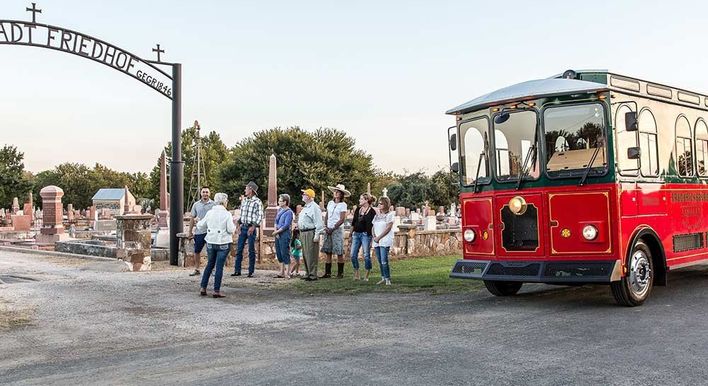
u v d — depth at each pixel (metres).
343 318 9.49
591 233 9.52
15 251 23.06
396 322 9.05
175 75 17.95
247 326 8.95
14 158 67.56
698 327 8.08
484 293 11.91
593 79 10.09
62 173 102.31
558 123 9.89
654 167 10.51
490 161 10.52
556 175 9.84
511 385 5.73
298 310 10.30
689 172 11.53
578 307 9.93
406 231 21.25
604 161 9.54
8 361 7.09
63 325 9.17
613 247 9.45
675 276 13.74
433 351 7.13
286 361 6.79
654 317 8.85
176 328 8.88
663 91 10.99
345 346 7.50
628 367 6.24
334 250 14.91
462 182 11.01
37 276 15.23
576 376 5.97
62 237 25.97
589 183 9.61
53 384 6.09
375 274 15.74
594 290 11.81
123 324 9.21
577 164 9.73
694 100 11.91
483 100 10.69
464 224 10.97
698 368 6.15
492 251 10.46
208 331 8.63
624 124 9.82
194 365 6.71
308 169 61.16
